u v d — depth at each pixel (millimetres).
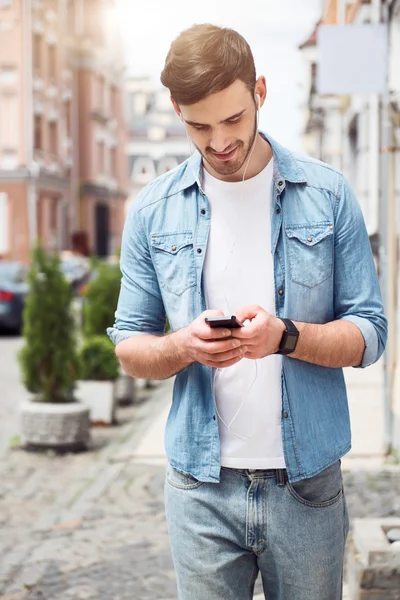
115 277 9062
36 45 37344
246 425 2139
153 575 4328
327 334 2051
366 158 13562
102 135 46219
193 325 1983
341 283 2164
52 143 39906
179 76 1890
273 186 2145
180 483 2215
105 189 45938
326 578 2186
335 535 2186
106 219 47812
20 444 7160
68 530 5012
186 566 2215
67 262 21422
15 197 35938
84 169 43844
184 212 2199
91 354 8070
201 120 1943
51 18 38688
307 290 2125
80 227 43750
